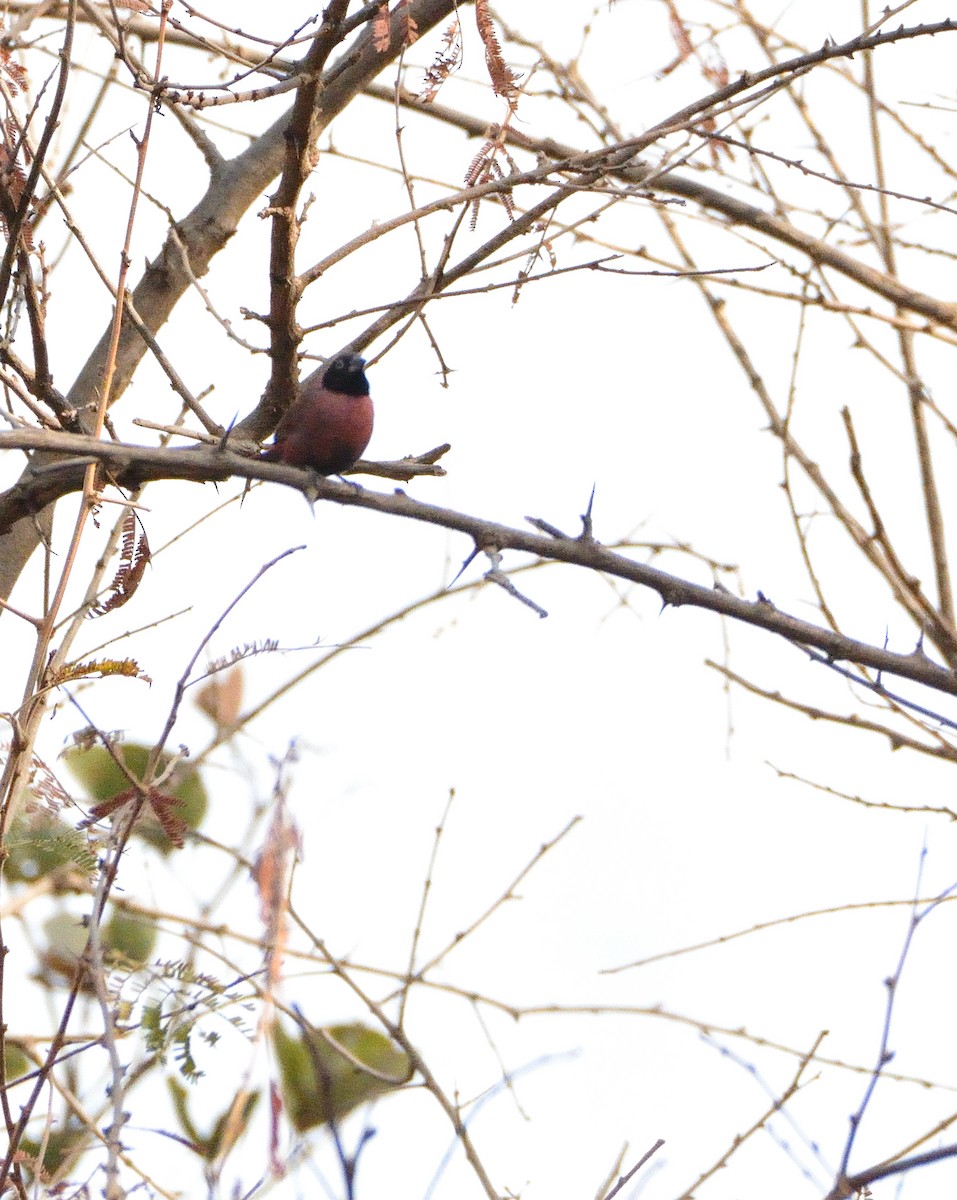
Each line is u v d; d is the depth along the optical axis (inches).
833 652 362.6
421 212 392.2
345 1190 216.1
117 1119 240.7
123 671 322.0
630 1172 286.0
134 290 461.4
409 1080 302.0
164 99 358.9
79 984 280.5
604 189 397.1
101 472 378.0
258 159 474.6
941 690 362.0
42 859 370.6
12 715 306.8
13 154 366.0
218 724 378.3
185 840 350.3
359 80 465.4
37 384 380.8
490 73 386.6
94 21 413.7
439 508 351.6
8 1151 269.7
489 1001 368.5
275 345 398.9
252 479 354.6
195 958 293.6
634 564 355.9
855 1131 274.5
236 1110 217.2
